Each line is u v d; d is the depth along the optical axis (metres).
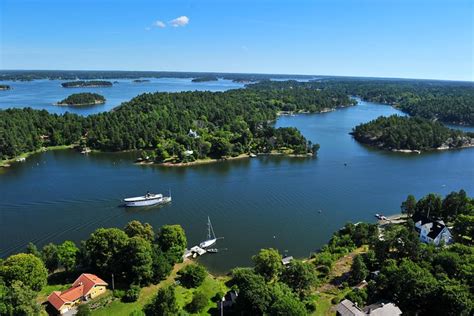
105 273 93.50
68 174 193.38
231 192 167.12
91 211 144.00
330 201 156.88
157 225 131.25
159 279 93.56
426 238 117.12
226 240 121.06
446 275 85.56
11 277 81.62
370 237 114.62
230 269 104.38
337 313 76.81
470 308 73.88
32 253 96.81
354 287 91.81
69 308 81.62
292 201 156.25
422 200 136.62
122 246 93.50
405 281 82.25
